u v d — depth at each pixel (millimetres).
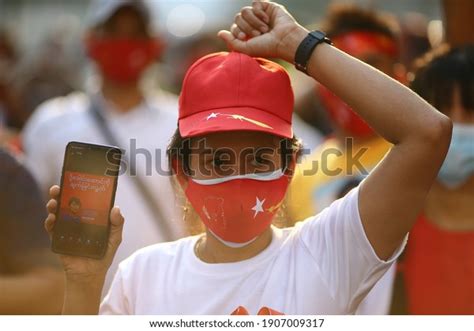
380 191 6289
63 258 6613
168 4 27062
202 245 6824
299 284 6457
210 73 6691
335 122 10648
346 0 14922
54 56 21438
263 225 6543
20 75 19766
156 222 10977
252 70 6652
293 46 6645
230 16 27641
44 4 32562
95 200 6602
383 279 8094
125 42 12406
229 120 6426
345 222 6418
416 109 6219
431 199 9117
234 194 6488
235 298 6516
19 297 8992
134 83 12344
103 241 6562
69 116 12336
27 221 9125
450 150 8891
